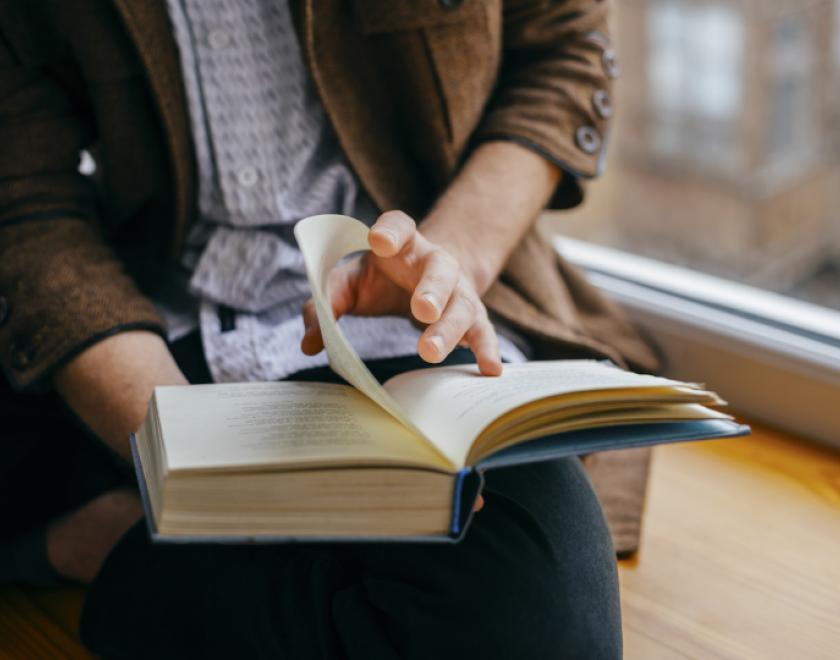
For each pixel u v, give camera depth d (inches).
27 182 37.5
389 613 29.4
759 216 329.4
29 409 40.6
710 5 304.0
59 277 35.5
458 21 38.0
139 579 33.6
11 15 36.8
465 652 28.6
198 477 23.6
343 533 24.4
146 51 35.8
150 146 38.6
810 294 332.5
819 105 316.2
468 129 40.5
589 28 41.9
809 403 50.9
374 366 36.6
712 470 49.2
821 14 305.4
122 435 33.9
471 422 24.5
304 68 38.0
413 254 31.3
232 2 36.8
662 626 38.3
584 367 30.2
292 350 37.4
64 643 38.7
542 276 43.0
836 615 38.8
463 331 29.0
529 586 29.0
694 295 55.5
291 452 24.2
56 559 40.2
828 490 47.1
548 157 39.4
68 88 39.3
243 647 31.2
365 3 37.3
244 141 37.6
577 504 32.1
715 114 322.7
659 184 335.6
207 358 36.9
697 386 27.7
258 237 38.2
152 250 41.9
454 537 24.0
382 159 39.8
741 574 41.3
